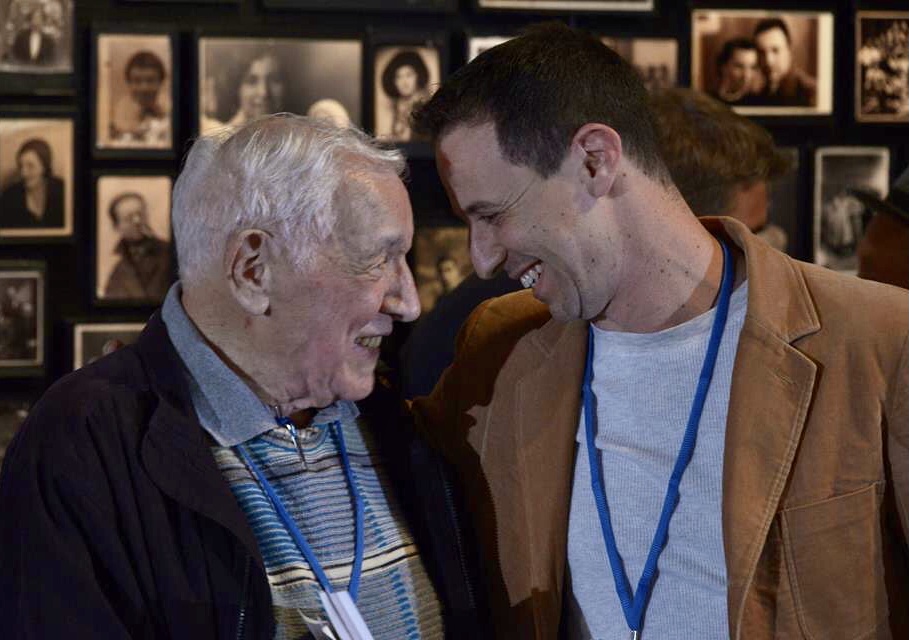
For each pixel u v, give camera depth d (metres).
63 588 1.65
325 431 1.91
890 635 1.81
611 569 1.88
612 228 1.82
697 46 3.70
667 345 1.86
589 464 1.92
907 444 1.75
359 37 3.54
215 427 1.80
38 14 3.46
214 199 1.76
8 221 3.50
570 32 1.86
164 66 3.49
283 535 1.79
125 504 1.70
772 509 1.76
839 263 3.82
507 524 2.03
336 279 1.76
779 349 1.79
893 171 3.83
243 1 3.55
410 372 2.60
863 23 3.76
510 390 2.05
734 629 1.74
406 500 1.98
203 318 1.81
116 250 3.54
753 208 2.71
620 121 1.81
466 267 3.68
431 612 1.93
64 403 1.73
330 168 1.75
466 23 3.64
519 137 1.78
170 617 1.70
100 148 3.49
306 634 1.77
